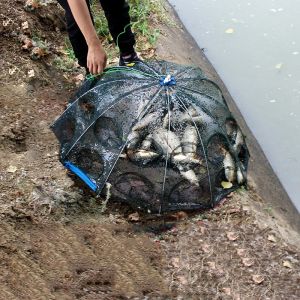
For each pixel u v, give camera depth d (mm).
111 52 3779
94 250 2600
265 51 4375
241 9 4777
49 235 2627
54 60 3656
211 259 2648
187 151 2689
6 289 2355
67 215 2734
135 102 2727
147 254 2627
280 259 2693
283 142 3729
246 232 2789
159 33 4168
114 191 2750
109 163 2699
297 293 2553
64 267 2498
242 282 2570
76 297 2383
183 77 2904
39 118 3227
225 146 2814
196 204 2756
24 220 2666
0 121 3154
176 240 2711
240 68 4258
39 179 2865
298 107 3949
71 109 2910
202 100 2797
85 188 2854
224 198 2912
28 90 3395
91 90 2857
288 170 3568
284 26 4582
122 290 2453
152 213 2744
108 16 3143
